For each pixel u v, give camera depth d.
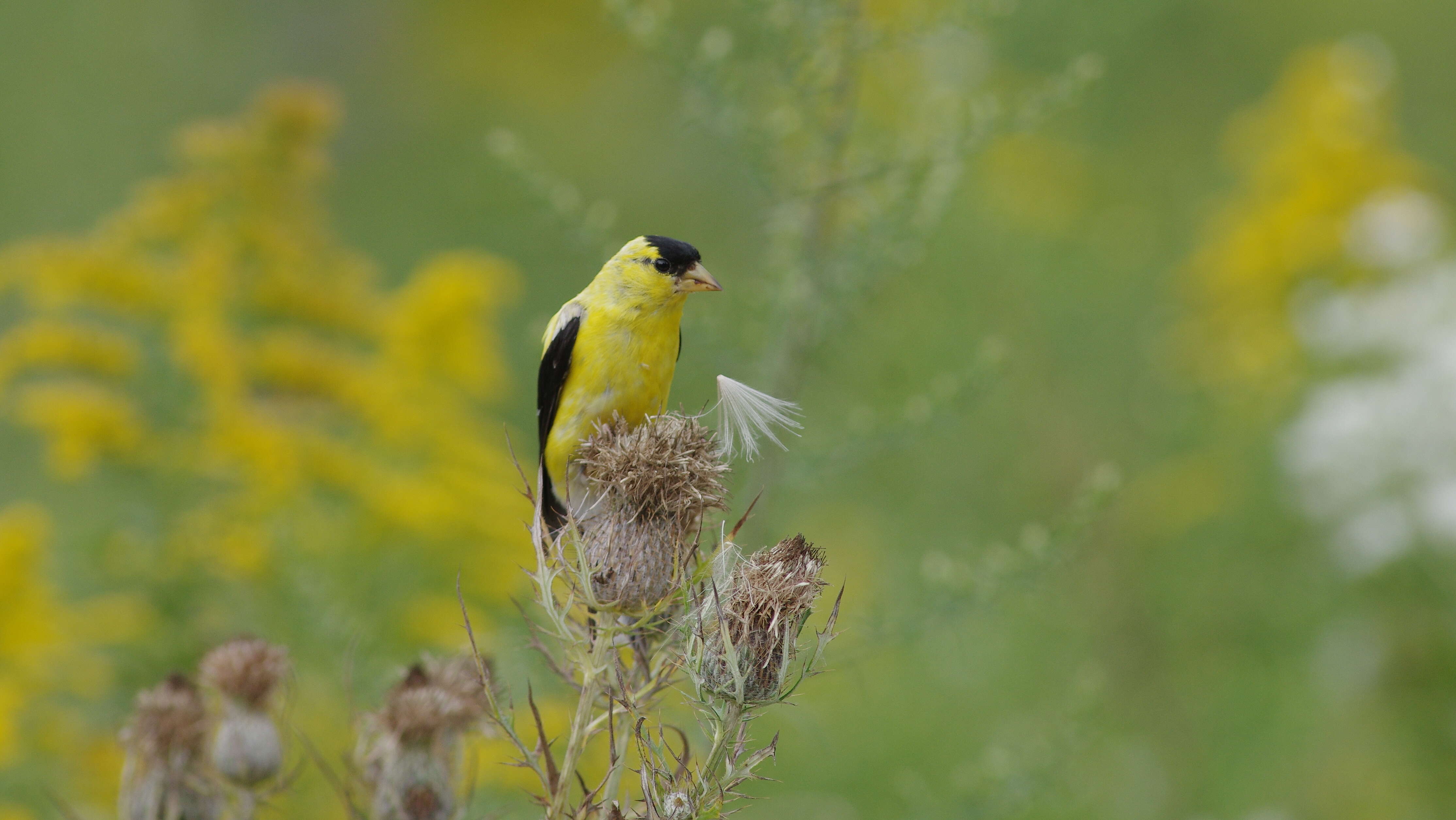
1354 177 15.84
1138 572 13.44
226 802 5.53
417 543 9.97
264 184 10.79
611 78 24.69
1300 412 12.63
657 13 8.88
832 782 11.38
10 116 21.06
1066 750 8.06
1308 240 15.52
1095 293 14.63
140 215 10.59
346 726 8.33
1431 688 10.75
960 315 13.45
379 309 11.40
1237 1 21.20
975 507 14.45
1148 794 11.77
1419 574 10.71
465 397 11.21
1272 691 12.00
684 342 9.01
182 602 9.38
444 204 22.91
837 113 8.96
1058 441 14.52
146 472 9.80
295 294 10.80
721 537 4.80
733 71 8.86
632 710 4.57
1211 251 16.91
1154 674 12.91
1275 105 18.03
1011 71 14.25
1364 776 11.22
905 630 7.70
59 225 20.47
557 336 7.23
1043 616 12.88
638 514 5.01
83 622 9.11
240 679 5.46
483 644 8.07
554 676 7.69
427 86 25.31
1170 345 16.00
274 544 9.18
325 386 10.71
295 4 24.81
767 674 4.50
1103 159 16.56
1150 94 19.09
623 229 21.16
